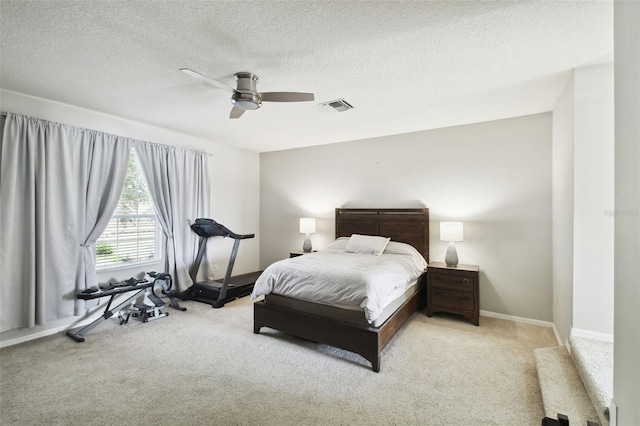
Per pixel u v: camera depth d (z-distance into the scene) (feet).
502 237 12.42
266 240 19.44
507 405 6.69
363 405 6.72
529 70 8.09
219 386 7.42
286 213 18.65
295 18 5.96
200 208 15.56
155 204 13.57
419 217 13.97
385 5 5.57
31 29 6.33
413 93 9.75
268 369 8.25
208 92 9.73
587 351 6.95
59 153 10.57
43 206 10.05
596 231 7.74
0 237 9.29
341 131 14.39
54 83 9.07
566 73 8.25
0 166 9.36
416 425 6.09
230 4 5.53
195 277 15.10
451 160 13.53
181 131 14.47
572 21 5.96
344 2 5.48
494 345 9.71
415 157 14.42
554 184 10.93
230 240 17.53
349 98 10.16
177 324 11.50
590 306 7.77
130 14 5.84
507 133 12.33
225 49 7.13
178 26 6.24
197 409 6.54
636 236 3.45
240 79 8.39
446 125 13.33
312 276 9.63
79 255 11.08
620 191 3.93
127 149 12.51
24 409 6.47
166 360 8.68
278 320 10.09
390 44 6.88
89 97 10.18
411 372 8.10
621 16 3.90
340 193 16.69
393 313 9.77
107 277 12.12
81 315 11.18
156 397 6.95
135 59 7.63
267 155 19.36
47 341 9.84
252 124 13.28
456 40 6.69
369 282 8.66
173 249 14.21
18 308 9.62
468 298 11.58
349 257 12.32
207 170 15.99
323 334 9.13
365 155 15.85
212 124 13.29
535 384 7.50
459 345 9.71
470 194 13.10
